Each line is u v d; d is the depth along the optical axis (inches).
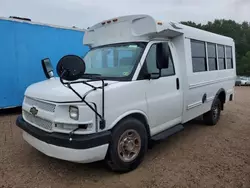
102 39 187.6
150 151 186.1
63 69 125.6
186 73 191.5
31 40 317.4
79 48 367.6
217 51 255.1
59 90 132.9
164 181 139.4
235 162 165.9
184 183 137.3
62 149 126.5
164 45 154.6
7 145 191.6
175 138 219.1
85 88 129.7
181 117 196.2
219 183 137.8
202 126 262.1
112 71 161.6
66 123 126.7
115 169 144.7
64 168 154.5
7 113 313.7
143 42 164.1
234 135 230.2
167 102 175.0
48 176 144.1
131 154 151.1
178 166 159.2
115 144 138.8
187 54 193.5
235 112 346.3
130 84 146.0
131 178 143.3
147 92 157.5
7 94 303.9
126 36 171.2
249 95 624.1
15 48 304.8
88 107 125.6
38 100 141.6
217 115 270.5
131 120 147.6
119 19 173.5
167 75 177.0
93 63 179.5
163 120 174.9
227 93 287.3
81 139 124.1
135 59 156.7
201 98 223.0
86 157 125.6
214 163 164.2
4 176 142.3
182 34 188.2
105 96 131.7
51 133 132.6
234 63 308.3
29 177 142.2
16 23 302.7
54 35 338.6
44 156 171.3
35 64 324.2
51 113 131.4
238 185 135.7
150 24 157.5
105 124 132.2
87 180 140.6
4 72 298.5
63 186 133.6
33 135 142.0
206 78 227.6
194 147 195.8
